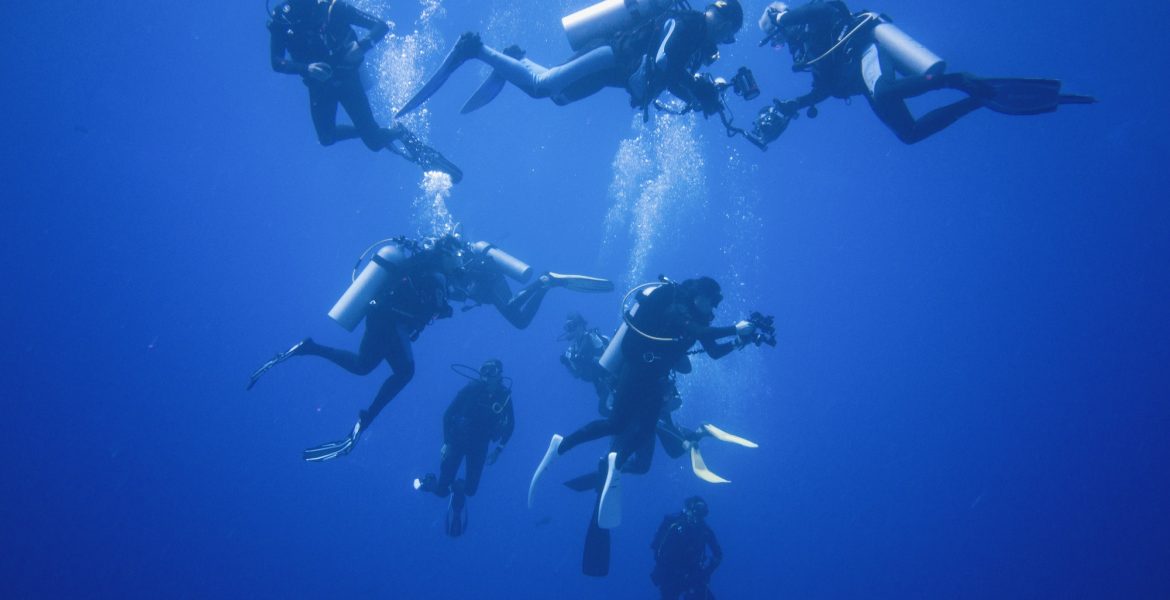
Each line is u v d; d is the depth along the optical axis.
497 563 24.02
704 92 4.01
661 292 4.77
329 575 24.83
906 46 4.20
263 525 28.16
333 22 4.80
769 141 4.97
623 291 28.70
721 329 4.31
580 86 4.28
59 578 28.16
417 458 28.25
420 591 23.42
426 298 5.18
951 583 30.31
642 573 22.77
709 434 6.67
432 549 24.81
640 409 5.05
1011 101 3.77
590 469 24.23
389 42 20.02
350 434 5.28
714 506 26.89
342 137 5.62
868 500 34.09
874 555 30.78
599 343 8.53
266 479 30.69
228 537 27.92
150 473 32.97
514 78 4.45
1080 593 32.97
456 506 8.12
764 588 26.92
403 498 26.94
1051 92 3.67
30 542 30.17
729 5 3.71
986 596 30.47
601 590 22.80
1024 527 37.97
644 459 6.15
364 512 27.11
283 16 4.76
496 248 7.93
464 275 5.77
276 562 25.81
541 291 8.07
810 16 4.58
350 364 5.29
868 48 4.44
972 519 36.03
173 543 28.78
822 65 4.71
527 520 24.25
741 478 28.89
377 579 24.17
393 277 5.31
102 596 27.17
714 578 26.73
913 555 31.77
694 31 3.71
